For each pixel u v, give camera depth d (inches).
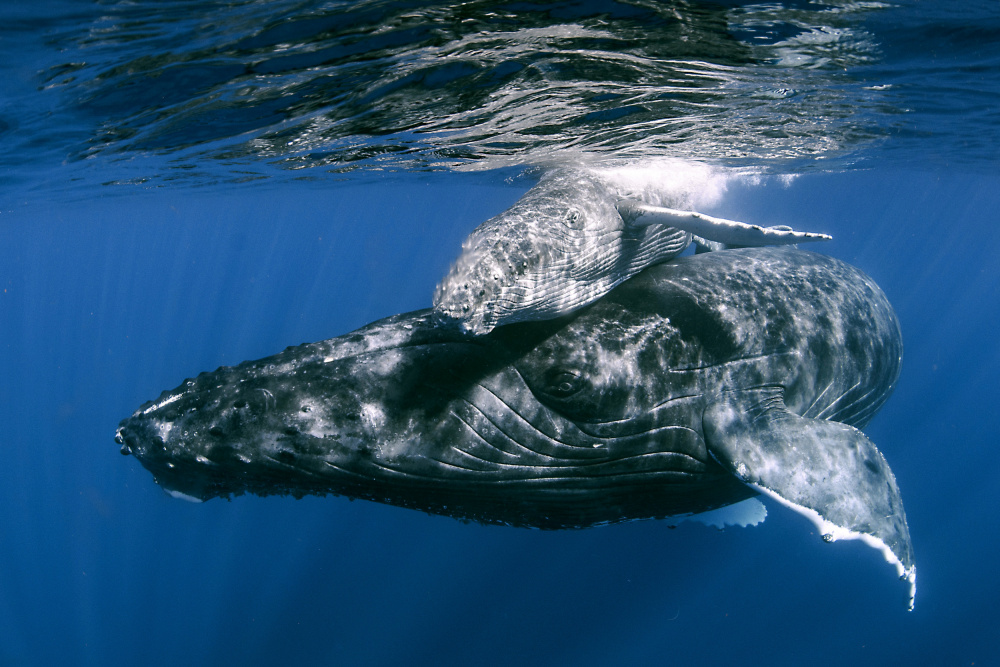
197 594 687.7
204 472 185.6
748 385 216.7
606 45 261.9
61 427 1595.7
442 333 194.2
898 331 292.5
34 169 580.4
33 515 1031.0
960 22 258.4
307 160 566.9
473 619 552.7
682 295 223.9
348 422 180.7
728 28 251.4
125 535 876.0
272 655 560.7
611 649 506.9
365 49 255.3
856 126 490.9
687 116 398.9
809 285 252.7
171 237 2726.4
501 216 210.5
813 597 589.6
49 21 215.8
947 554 730.8
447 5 213.3
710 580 591.8
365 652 540.7
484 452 189.5
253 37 237.8
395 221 2623.0
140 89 307.0
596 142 455.2
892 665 518.6
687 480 213.8
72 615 714.2
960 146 672.4
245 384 185.0
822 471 190.2
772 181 871.7
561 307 202.5
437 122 393.4
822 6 235.1
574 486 203.0
